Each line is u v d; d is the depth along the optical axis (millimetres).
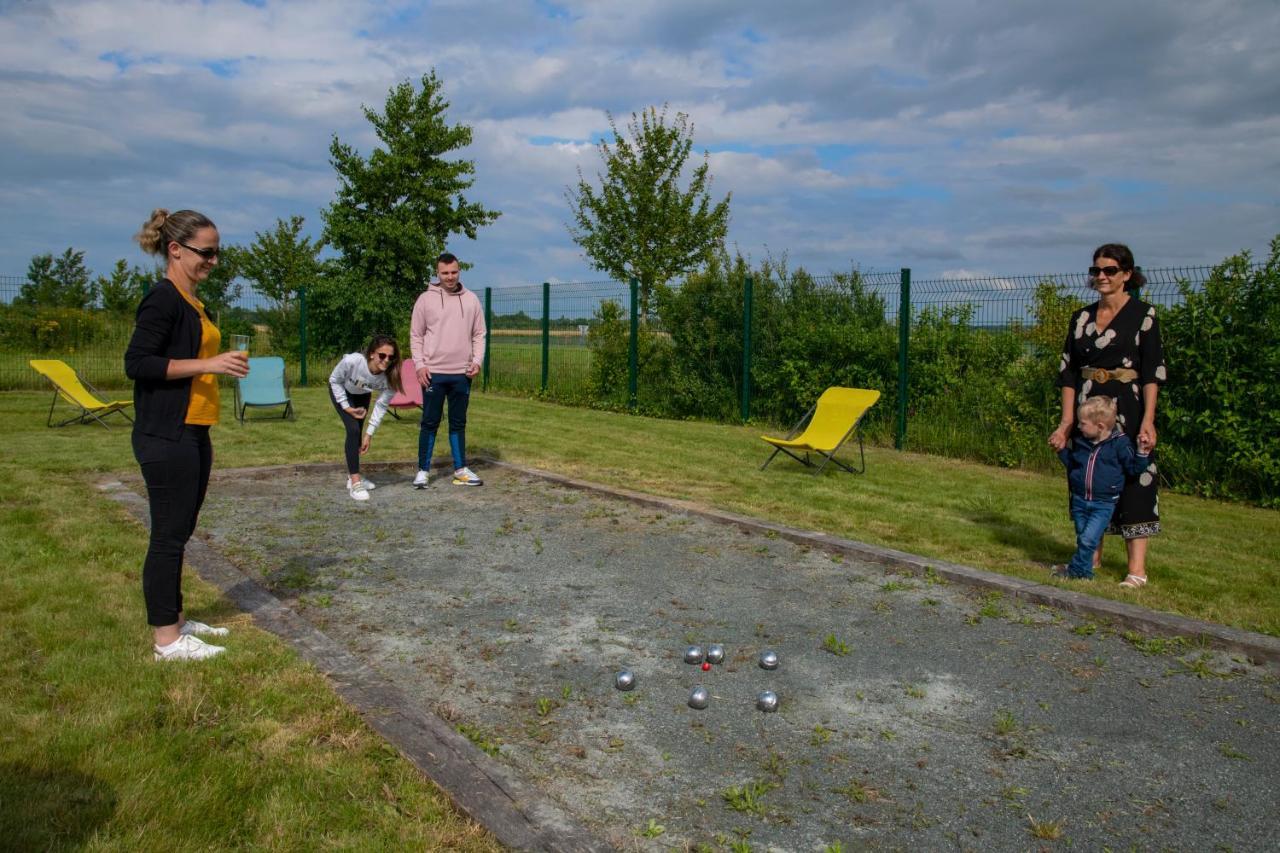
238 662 3723
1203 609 4859
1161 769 3230
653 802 2941
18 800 2623
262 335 21844
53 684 3469
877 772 3184
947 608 4969
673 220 21062
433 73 25578
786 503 7688
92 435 11055
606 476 8914
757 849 2689
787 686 3920
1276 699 3828
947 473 9547
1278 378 8234
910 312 11305
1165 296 9047
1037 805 2980
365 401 7867
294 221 30812
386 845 2510
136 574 4914
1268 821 2900
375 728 3229
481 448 10672
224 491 7996
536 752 3268
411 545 6211
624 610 4898
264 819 2605
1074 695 3855
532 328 18031
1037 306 10180
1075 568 5422
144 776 2795
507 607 4918
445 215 25953
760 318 13633
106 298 30984
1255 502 8344
